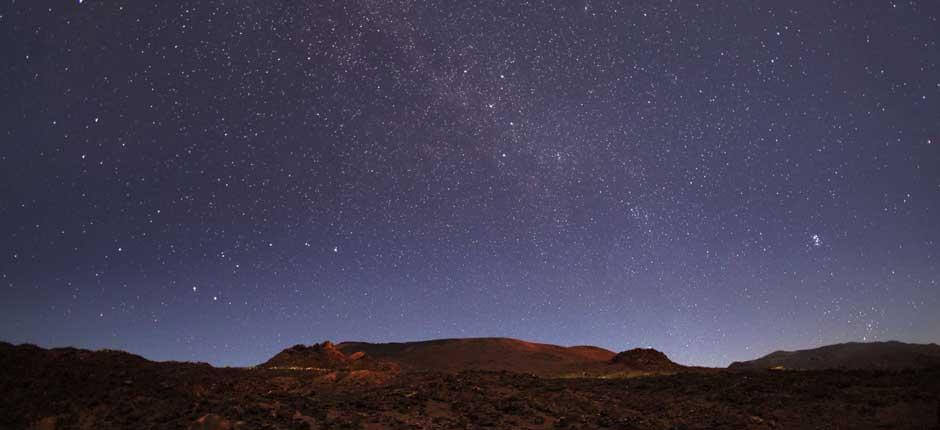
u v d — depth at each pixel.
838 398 14.59
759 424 13.07
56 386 12.02
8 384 11.81
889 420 13.24
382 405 12.88
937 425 12.73
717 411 13.89
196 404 11.65
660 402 14.59
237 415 11.22
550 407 13.53
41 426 10.41
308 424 11.15
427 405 13.18
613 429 12.44
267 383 14.58
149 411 11.23
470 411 12.90
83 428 10.48
